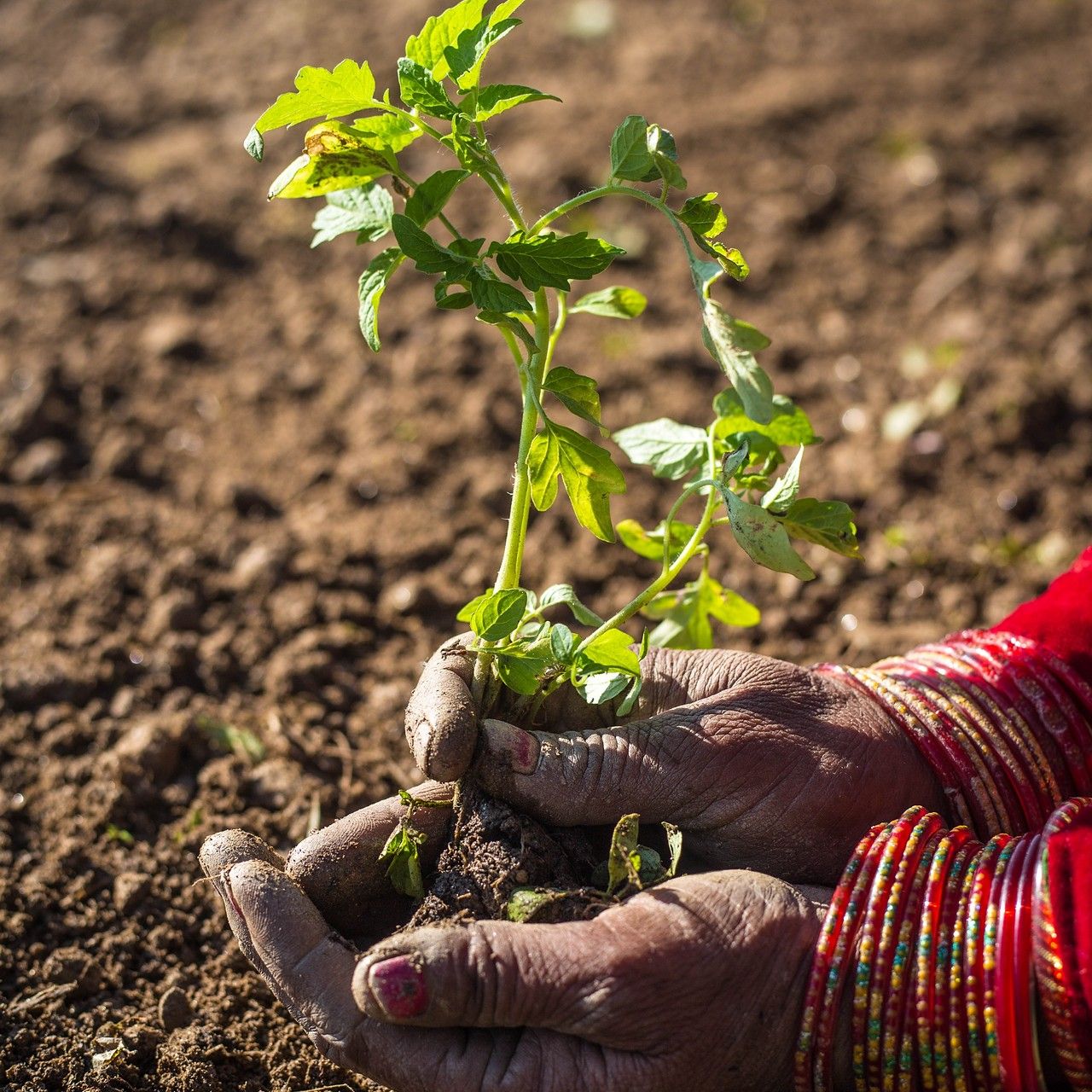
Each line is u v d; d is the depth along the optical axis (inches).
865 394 47.7
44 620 37.7
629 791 28.5
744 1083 27.5
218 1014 31.1
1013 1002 26.7
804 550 40.8
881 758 29.0
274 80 65.1
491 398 46.8
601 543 40.9
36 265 53.4
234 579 39.4
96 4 72.6
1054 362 48.5
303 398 47.5
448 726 27.9
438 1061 27.4
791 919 27.5
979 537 41.5
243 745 35.3
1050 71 66.9
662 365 48.4
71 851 33.2
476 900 28.2
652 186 57.2
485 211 55.9
